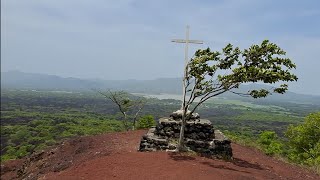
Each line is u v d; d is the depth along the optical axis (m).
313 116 33.03
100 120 129.62
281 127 129.75
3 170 26.73
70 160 19.02
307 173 18.94
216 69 15.76
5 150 80.44
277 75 14.58
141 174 13.33
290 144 34.59
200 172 13.53
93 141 22.47
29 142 87.81
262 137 35.00
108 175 13.45
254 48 14.89
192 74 15.90
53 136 95.12
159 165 14.37
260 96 15.87
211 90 16.09
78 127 106.06
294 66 14.96
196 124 17.59
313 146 33.03
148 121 33.22
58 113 172.00
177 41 18.81
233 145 23.44
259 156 21.06
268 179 14.37
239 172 14.51
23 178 20.55
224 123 137.12
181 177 12.92
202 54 15.69
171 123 17.89
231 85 15.88
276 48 14.75
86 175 13.80
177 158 15.58
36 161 24.14
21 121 139.25
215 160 16.27
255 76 15.05
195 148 17.12
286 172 17.55
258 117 169.75
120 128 97.44
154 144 17.42
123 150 17.98
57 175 14.81
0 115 156.75
